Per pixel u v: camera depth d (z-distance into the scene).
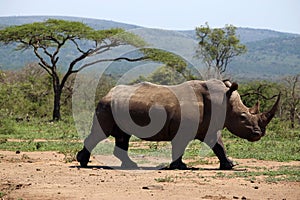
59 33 77.00
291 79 96.25
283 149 39.25
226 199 19.83
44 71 114.56
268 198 20.27
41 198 19.72
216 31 90.81
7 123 54.97
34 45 78.62
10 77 111.31
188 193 20.81
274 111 29.16
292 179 24.23
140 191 21.03
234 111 28.75
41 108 81.25
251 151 37.66
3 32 79.31
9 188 21.55
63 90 85.12
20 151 36.06
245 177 25.05
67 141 44.16
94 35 75.38
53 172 25.88
